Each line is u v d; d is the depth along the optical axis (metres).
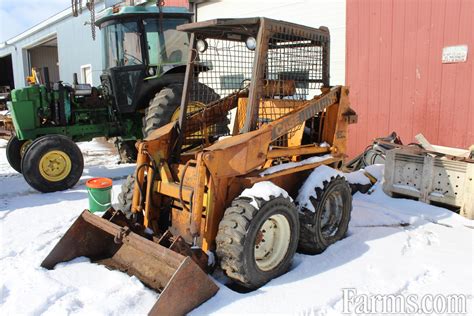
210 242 3.10
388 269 3.31
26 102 6.02
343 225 3.91
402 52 6.22
